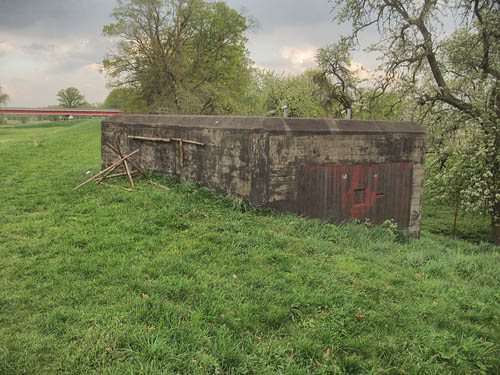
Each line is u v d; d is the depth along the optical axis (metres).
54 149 20.30
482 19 13.91
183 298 4.21
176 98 31.03
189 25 33.38
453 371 3.43
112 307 3.89
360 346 3.59
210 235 6.23
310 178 8.22
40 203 8.27
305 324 3.86
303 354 3.43
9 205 8.00
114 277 4.61
